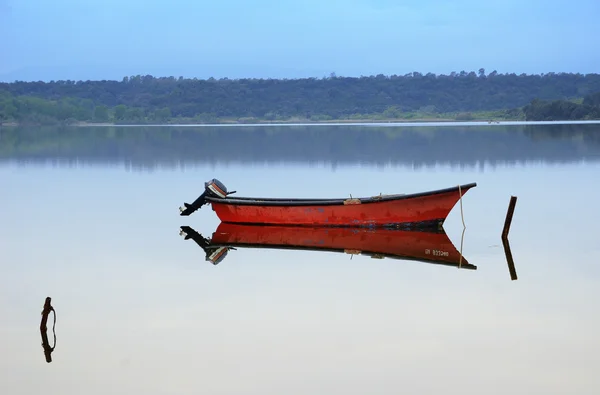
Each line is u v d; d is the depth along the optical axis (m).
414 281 17.50
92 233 24.09
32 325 14.72
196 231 24.47
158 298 16.36
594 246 21.16
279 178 40.75
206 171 45.09
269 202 24.42
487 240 22.27
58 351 13.33
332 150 62.25
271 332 14.05
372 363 12.56
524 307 15.37
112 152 62.38
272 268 18.98
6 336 14.11
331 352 13.06
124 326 14.54
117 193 34.47
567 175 39.72
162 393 11.64
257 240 22.81
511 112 165.75
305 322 14.59
